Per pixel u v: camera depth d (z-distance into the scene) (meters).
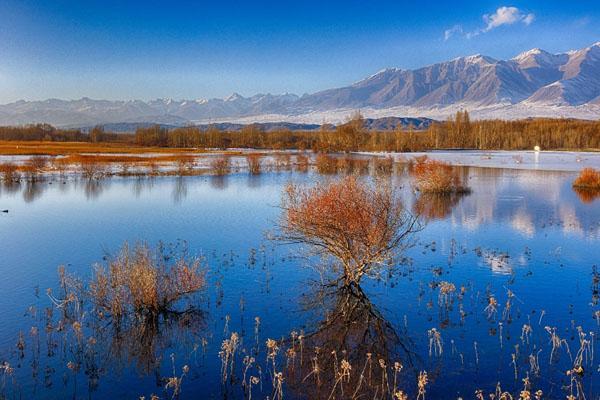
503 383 11.71
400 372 12.36
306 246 24.97
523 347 13.54
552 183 55.69
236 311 16.39
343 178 24.28
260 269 21.19
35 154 95.62
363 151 121.88
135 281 15.81
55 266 21.73
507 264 21.81
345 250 18.39
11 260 22.78
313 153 112.81
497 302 17.11
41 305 16.88
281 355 13.34
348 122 125.44
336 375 12.08
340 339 14.30
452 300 17.31
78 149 114.38
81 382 11.89
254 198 44.91
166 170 73.94
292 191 22.64
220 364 12.81
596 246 25.12
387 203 18.27
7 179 58.09
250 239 27.31
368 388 11.61
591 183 50.78
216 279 19.78
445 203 40.28
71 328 14.95
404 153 116.50
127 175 67.50
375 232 17.70
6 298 17.56
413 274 20.48
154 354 13.37
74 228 30.78
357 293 18.14
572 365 12.52
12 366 12.58
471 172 70.50
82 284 18.14
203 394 11.37
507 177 63.16
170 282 16.70
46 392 11.41
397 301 17.34
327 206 18.05
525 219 33.03
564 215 34.59
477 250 24.25
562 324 15.06
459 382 11.82
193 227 31.03
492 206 38.62
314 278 19.94
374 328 15.05
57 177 64.38
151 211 37.53
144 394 11.41
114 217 34.91
